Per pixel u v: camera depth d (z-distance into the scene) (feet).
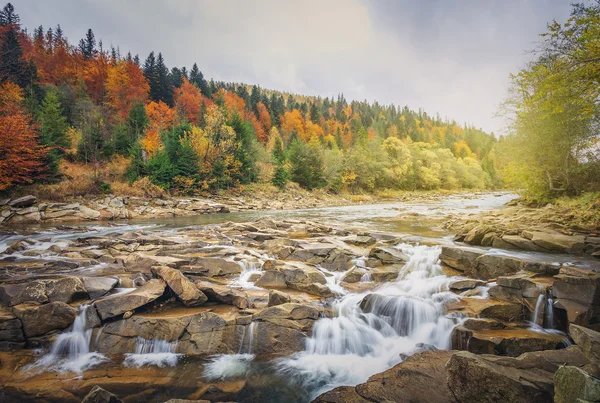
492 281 30.96
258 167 193.57
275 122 372.79
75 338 22.99
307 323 24.63
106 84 268.41
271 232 56.59
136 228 74.95
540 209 69.31
